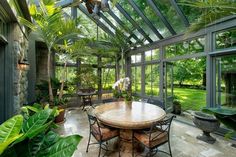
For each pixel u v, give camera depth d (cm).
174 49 532
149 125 248
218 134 372
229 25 354
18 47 281
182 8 423
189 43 475
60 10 373
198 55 439
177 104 607
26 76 414
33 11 347
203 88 868
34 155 73
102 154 281
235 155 280
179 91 984
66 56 526
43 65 643
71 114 551
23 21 311
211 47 398
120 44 674
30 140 78
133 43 687
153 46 615
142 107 341
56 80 579
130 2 493
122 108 331
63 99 474
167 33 545
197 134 373
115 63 797
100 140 264
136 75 734
